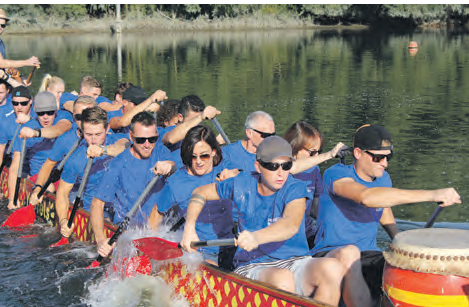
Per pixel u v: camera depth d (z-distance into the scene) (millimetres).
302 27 43125
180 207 4230
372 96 13633
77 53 25500
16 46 28891
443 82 15773
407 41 30562
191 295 3967
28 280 4707
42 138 6375
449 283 2816
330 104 12641
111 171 4656
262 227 3627
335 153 4059
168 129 5547
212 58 23453
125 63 21828
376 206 3414
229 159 4734
